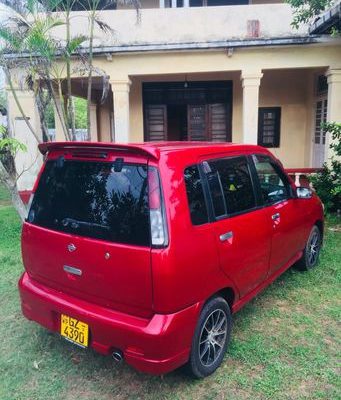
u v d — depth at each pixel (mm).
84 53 7594
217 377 2932
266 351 3215
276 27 9164
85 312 2684
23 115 7180
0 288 4543
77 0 7613
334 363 3068
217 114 11508
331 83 8672
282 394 2738
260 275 3592
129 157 2611
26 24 6277
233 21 9180
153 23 9242
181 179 2629
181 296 2504
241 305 3371
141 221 2475
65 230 2834
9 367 3096
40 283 3115
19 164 9156
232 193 3184
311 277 4719
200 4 10906
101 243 2596
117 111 9125
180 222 2523
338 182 7875
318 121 10766
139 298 2477
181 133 13977
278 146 11773
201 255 2670
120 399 2730
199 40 9227
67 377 2969
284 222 3953
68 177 2900
